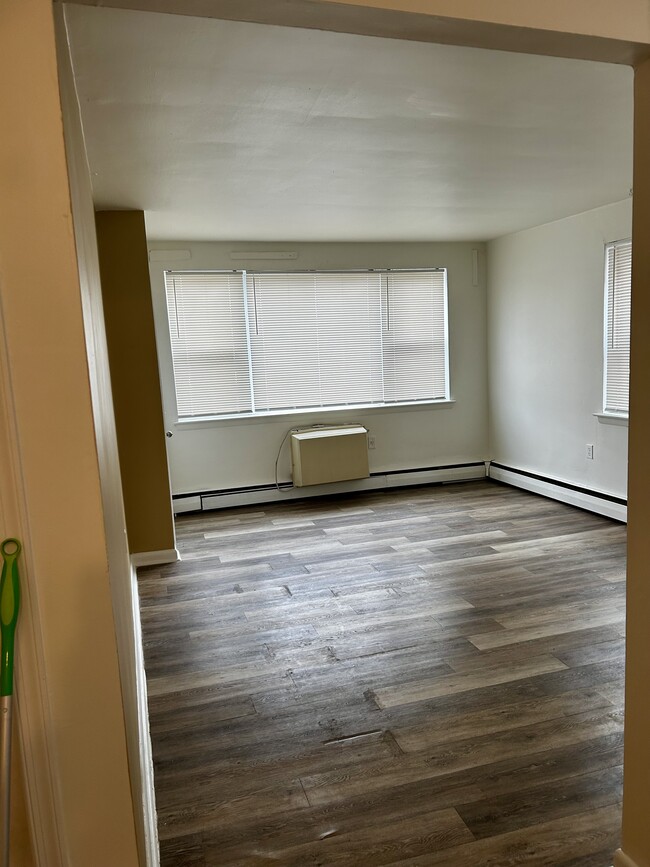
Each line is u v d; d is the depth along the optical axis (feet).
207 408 17.90
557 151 9.84
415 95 7.38
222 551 14.48
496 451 20.42
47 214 2.99
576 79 7.11
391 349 19.33
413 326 19.47
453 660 8.98
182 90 6.92
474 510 16.94
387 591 11.66
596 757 6.78
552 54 4.30
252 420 18.16
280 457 18.62
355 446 18.48
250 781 6.64
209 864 5.61
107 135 8.14
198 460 17.95
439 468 20.13
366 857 5.61
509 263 18.66
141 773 5.53
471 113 8.06
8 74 2.88
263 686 8.51
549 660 8.86
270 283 17.93
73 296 3.07
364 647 9.49
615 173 11.31
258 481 18.54
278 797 6.39
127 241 12.73
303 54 6.21
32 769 3.34
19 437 3.09
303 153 9.38
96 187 10.71
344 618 10.56
